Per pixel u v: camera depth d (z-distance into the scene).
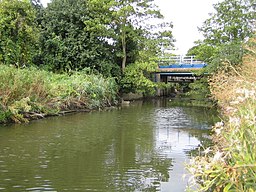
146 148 8.27
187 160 7.14
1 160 6.84
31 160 6.89
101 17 22.72
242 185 2.64
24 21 18.55
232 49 14.96
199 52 18.59
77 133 10.02
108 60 22.81
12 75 12.41
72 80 17.31
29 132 9.91
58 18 22.31
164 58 25.72
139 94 26.89
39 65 21.59
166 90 33.16
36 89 13.25
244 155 2.63
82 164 6.74
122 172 6.29
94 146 8.36
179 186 5.56
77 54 21.59
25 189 5.26
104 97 18.84
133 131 10.62
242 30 19.02
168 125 11.97
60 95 15.01
